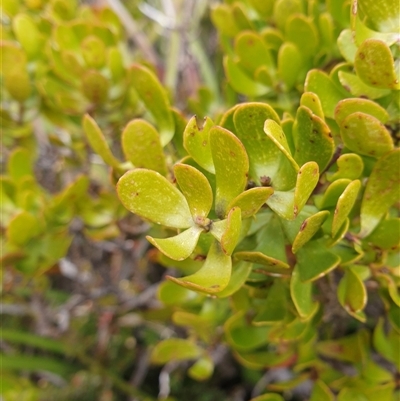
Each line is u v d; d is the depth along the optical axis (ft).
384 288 0.60
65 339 1.18
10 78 0.78
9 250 0.79
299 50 0.69
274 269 0.53
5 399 1.02
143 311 1.01
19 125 0.88
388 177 0.52
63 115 0.87
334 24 0.71
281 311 0.57
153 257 0.78
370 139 0.51
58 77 0.83
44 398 1.20
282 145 0.43
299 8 0.72
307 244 0.53
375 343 0.70
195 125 0.47
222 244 0.43
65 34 0.82
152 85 0.59
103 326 1.13
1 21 0.92
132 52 1.34
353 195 0.47
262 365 0.76
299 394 1.10
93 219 0.82
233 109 0.51
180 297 0.75
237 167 0.44
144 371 1.19
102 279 1.02
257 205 0.45
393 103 0.55
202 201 0.46
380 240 0.54
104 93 0.78
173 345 0.84
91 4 1.23
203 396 1.19
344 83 0.55
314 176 0.44
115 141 0.89
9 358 1.03
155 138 0.57
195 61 1.24
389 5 0.53
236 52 0.70
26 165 0.82
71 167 0.99
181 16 1.14
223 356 1.11
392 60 0.49
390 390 0.68
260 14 0.78
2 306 1.19
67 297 1.19
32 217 0.74
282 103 0.71
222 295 0.50
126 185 0.46
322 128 0.47
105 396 1.20
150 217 0.47
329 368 0.76
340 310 0.69
